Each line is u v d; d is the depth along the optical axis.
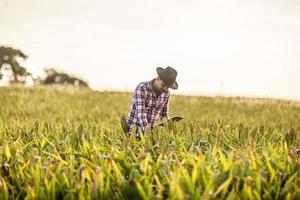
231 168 5.34
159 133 7.35
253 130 8.72
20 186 5.56
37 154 6.84
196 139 8.01
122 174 5.67
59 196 5.45
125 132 8.31
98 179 5.17
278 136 8.91
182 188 4.90
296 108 26.86
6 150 6.32
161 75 8.16
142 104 8.35
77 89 30.56
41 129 8.88
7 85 29.41
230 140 8.21
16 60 63.53
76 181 5.38
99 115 18.70
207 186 4.95
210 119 17.23
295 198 5.38
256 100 29.39
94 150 6.48
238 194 5.12
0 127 9.35
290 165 5.85
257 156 6.21
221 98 30.70
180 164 5.42
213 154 6.35
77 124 12.20
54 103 23.80
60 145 7.65
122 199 5.28
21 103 21.69
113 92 32.22
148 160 5.86
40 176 5.64
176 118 8.15
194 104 27.97
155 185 5.31
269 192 5.33
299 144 8.71
